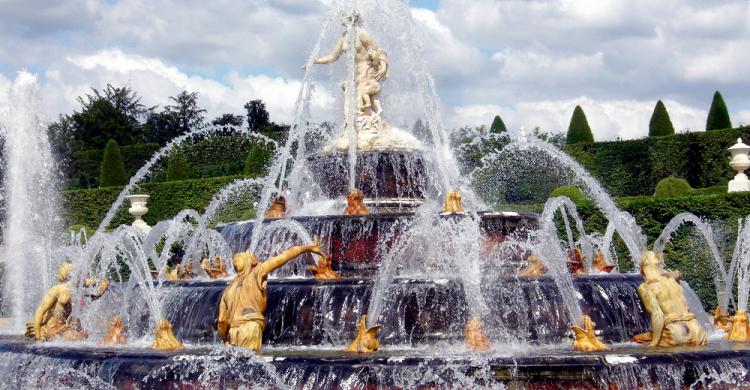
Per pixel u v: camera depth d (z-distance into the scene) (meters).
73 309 11.54
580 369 8.00
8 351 9.79
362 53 14.73
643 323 10.49
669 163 33.94
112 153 39.44
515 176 32.97
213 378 8.38
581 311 10.21
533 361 7.99
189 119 77.31
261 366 8.30
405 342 9.95
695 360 8.30
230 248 13.34
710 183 33.47
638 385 8.05
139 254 13.03
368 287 10.20
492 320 9.99
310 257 12.16
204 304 10.73
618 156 34.66
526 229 12.58
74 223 36.50
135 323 11.42
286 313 10.22
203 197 34.81
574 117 38.84
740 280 16.19
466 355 8.27
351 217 12.11
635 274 11.10
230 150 46.50
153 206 35.72
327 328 10.09
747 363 8.46
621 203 23.42
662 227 22.73
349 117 14.65
